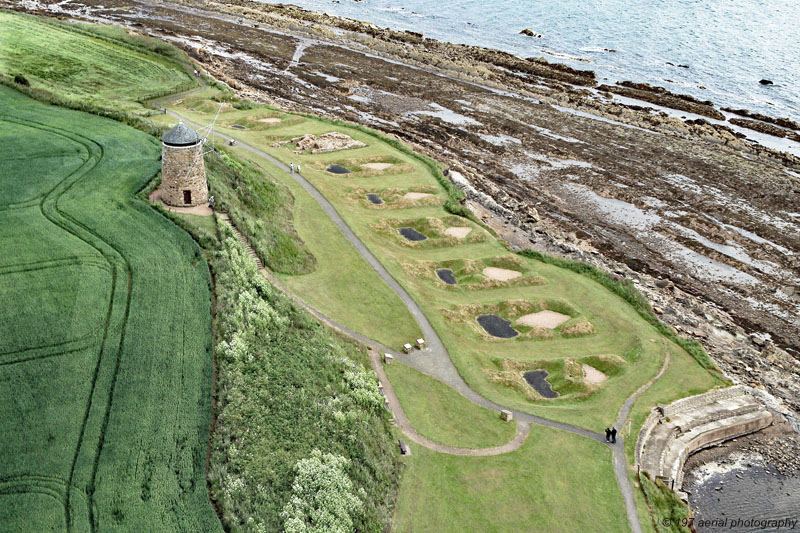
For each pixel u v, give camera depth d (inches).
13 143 2955.2
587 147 4704.7
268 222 3014.3
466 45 7130.9
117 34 6018.7
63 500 1446.9
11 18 5949.8
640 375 2485.2
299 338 2187.5
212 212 2613.2
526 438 2113.7
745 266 3388.3
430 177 4010.8
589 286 3061.0
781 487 2108.8
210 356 1884.8
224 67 5954.7
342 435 1851.6
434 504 1823.3
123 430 1624.0
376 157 4192.9
